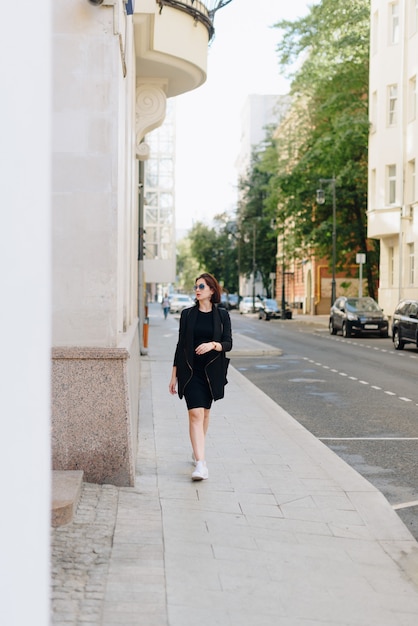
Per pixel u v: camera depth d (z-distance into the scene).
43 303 2.09
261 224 78.06
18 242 1.83
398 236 37.84
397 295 37.84
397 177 37.12
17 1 1.84
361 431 10.06
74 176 6.40
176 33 13.60
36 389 1.99
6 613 1.70
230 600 4.09
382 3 37.41
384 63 37.41
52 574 4.24
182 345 6.97
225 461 7.56
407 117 36.47
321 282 61.66
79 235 6.41
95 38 6.35
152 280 31.02
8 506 1.73
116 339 6.54
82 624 3.59
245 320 56.38
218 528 5.37
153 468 7.15
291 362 20.62
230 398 12.45
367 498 6.37
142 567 4.46
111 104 6.38
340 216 44.91
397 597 4.30
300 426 9.70
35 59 2.00
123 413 6.25
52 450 6.24
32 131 1.97
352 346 27.38
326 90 41.12
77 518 5.30
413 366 19.39
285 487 6.61
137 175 19.22
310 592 4.30
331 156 39.75
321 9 38.72
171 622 3.73
